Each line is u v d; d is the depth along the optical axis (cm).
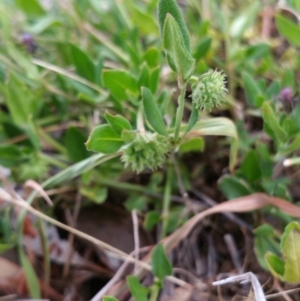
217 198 18
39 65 18
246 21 20
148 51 17
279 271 14
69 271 16
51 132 19
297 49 21
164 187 18
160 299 16
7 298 15
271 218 17
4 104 20
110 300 13
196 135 15
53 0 21
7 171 18
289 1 20
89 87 18
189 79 13
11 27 19
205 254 17
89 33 21
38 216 16
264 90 18
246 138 18
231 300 15
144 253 17
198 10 21
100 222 17
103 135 14
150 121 14
